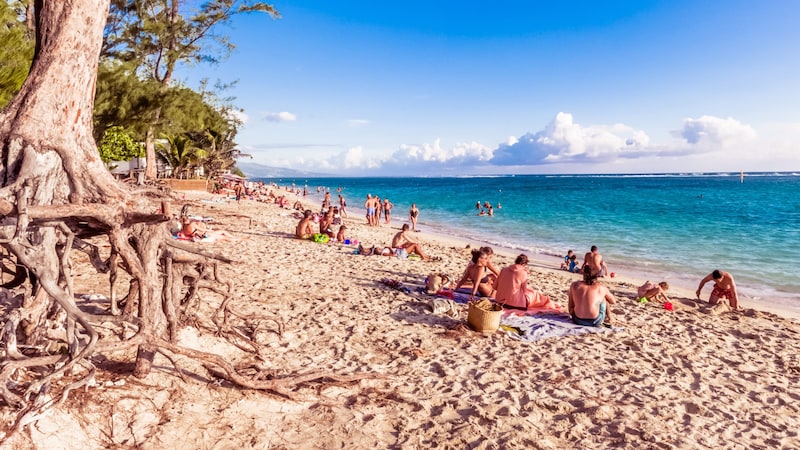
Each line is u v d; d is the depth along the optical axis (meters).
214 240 14.09
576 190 93.56
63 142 3.55
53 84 3.56
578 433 4.45
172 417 3.95
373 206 27.25
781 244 22.09
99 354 4.66
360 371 5.57
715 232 26.91
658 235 25.50
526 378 5.68
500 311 7.30
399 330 7.21
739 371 6.23
